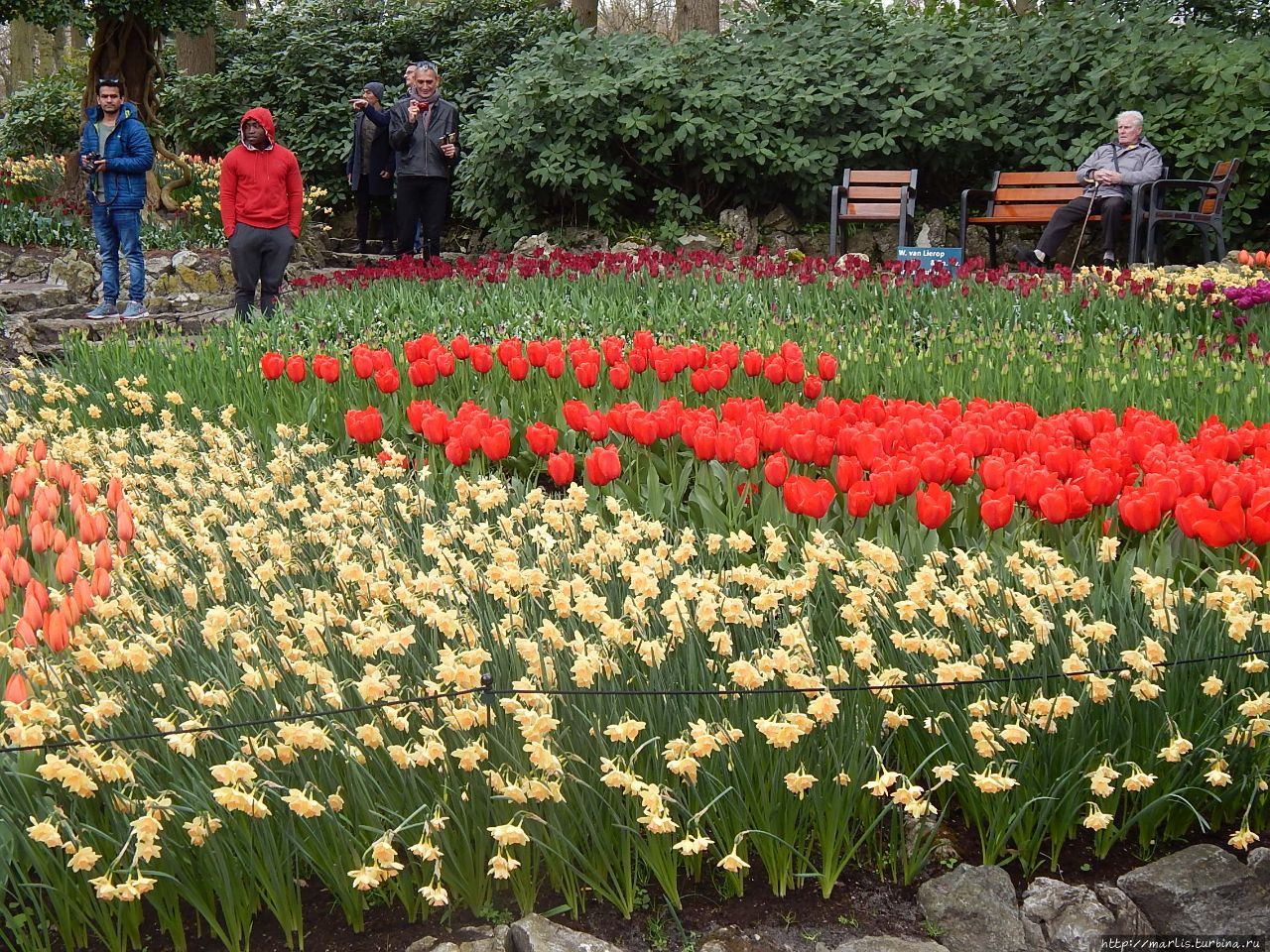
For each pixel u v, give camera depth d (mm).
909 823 3027
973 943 2721
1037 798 2814
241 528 3717
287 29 17938
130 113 10781
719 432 4422
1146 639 2885
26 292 11695
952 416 4984
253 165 9695
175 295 12297
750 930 2742
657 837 2752
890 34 14547
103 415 6477
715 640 2949
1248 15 15719
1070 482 4012
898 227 13188
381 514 4148
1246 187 12953
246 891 2703
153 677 2928
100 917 2650
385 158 14453
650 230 14242
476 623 3166
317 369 6105
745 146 13625
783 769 2811
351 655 3053
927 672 3025
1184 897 2797
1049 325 7832
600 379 6164
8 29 37188
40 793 2664
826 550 3357
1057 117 13539
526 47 16734
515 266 10531
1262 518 3414
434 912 2799
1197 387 6281
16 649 2895
